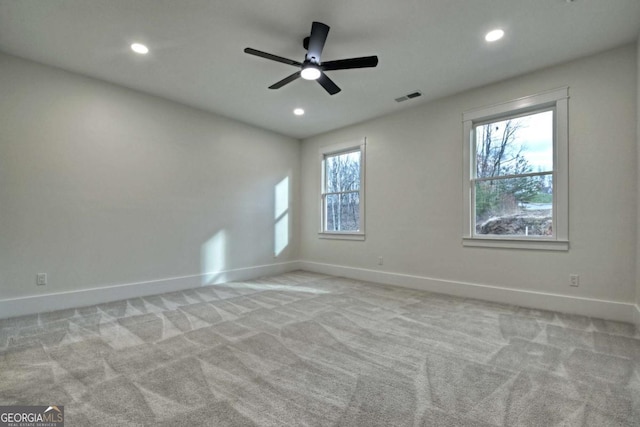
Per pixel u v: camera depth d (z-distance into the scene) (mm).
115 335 2506
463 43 2801
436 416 1483
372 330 2648
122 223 3662
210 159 4543
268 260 5367
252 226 5117
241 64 3176
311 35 2420
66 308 3242
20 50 2895
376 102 4160
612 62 2893
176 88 3736
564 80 3131
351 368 1971
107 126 3555
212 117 4574
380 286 4418
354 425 1418
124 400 1602
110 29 2588
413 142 4340
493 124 3688
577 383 1785
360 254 4965
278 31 2639
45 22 2484
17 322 2793
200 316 3021
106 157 3543
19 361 2035
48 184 3160
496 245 3561
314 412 1513
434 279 4070
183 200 4230
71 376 1843
